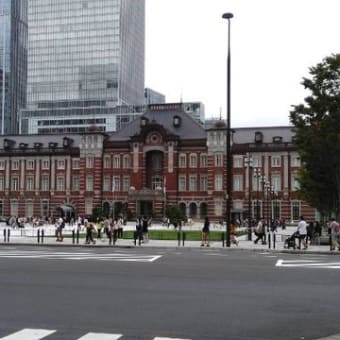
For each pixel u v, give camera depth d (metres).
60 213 115.00
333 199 47.75
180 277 20.09
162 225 94.88
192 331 11.59
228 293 16.44
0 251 33.44
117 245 40.28
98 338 10.91
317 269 23.34
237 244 41.94
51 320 12.59
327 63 42.03
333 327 12.07
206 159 110.94
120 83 199.38
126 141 115.62
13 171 123.31
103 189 116.12
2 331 11.48
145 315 13.20
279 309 14.02
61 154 120.25
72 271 21.84
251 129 112.50
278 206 106.75
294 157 106.50
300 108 43.53
